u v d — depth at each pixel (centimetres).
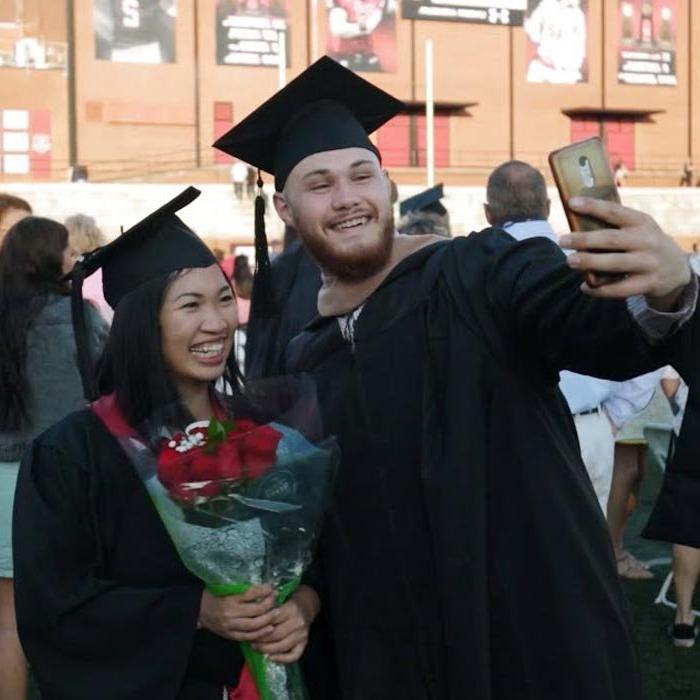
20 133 3428
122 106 3494
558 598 223
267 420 241
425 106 3756
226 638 228
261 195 291
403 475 234
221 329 237
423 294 239
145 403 230
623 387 424
